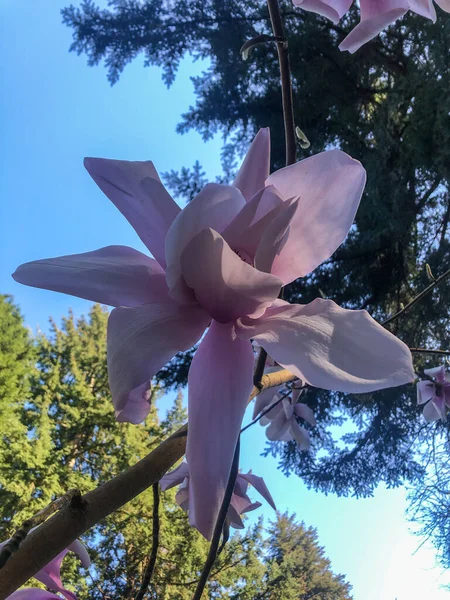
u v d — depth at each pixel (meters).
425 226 7.35
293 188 0.65
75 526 0.53
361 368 0.54
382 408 7.57
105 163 0.63
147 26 7.85
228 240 0.60
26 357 13.08
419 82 6.61
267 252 0.60
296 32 7.39
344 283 7.30
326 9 0.69
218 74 8.17
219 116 7.89
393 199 6.95
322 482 7.99
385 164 7.14
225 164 8.16
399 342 0.54
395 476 7.81
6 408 11.81
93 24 8.00
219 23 7.68
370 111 7.96
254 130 7.86
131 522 9.77
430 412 2.64
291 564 13.35
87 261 0.61
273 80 7.60
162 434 12.92
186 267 0.57
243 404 0.55
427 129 6.49
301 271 0.66
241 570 10.50
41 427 11.91
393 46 7.31
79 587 8.51
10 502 10.62
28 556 0.50
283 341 0.57
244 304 0.58
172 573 9.20
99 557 9.23
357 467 7.90
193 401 0.54
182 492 1.23
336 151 0.64
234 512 1.22
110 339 0.53
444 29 6.37
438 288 6.91
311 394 7.37
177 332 0.58
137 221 0.62
